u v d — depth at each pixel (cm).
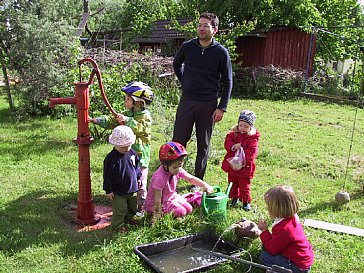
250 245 375
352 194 557
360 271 354
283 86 1716
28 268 329
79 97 406
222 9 2017
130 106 454
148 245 362
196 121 513
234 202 497
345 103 1537
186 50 504
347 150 808
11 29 998
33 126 887
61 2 1256
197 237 391
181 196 463
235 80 1781
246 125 479
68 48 998
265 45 1936
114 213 404
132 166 405
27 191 501
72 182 541
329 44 2291
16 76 1038
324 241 407
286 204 321
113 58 1162
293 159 719
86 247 368
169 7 2631
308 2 1930
